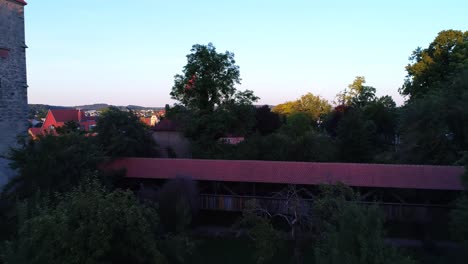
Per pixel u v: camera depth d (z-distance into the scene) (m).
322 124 72.62
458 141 25.72
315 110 84.06
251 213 18.86
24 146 20.28
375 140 45.97
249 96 38.41
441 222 20.69
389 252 9.18
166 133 42.41
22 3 24.89
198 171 24.16
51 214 11.86
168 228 19.72
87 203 11.66
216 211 24.97
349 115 36.22
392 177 21.62
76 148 20.53
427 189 21.42
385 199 22.81
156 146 30.81
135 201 13.39
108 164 25.31
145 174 24.59
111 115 27.03
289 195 22.11
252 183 24.64
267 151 30.03
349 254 9.08
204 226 23.33
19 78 24.84
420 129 26.80
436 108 25.80
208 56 36.59
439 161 25.73
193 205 22.36
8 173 22.95
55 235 10.55
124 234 12.05
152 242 12.45
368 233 9.25
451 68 33.69
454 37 35.25
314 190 23.33
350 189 17.62
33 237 10.35
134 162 25.52
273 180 22.88
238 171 23.75
